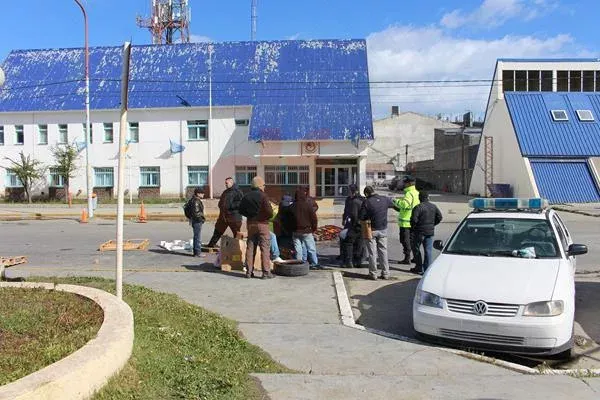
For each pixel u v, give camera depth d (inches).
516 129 1446.9
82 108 1587.1
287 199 488.7
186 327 262.4
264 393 195.9
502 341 250.2
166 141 1563.7
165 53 1713.8
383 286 397.1
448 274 282.4
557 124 1456.7
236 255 445.1
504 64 1659.7
